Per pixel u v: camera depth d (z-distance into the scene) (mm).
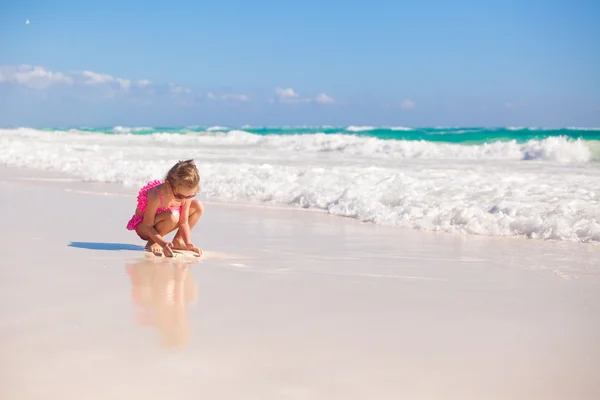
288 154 17891
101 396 1977
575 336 2742
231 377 2154
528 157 16703
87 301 3109
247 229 6297
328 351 2453
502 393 2090
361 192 8102
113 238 5250
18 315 2838
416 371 2266
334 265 4395
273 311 3027
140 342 2492
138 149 19781
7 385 2049
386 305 3223
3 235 5277
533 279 4055
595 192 7672
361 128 44156
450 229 6418
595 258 4898
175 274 3838
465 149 18078
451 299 3412
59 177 11719
